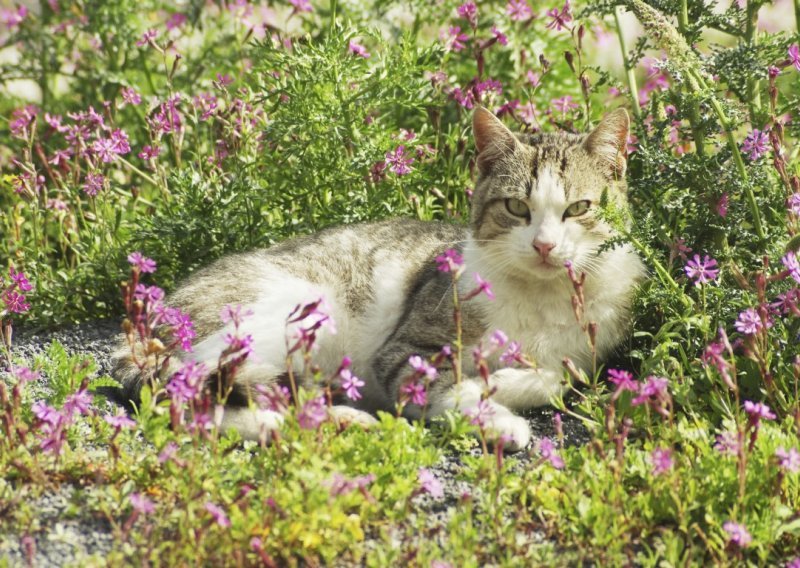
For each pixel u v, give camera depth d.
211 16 8.85
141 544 3.81
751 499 4.14
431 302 5.59
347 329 5.91
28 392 4.91
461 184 6.91
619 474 4.12
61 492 4.23
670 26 5.32
